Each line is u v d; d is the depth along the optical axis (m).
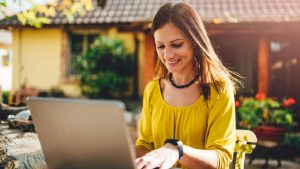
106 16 10.96
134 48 12.54
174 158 1.50
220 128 1.83
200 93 1.95
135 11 11.20
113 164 1.27
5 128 2.41
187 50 1.87
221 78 1.92
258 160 6.48
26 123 2.35
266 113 6.79
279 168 6.06
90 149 1.30
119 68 12.17
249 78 11.30
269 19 9.05
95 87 11.97
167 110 1.97
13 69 12.98
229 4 11.14
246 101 7.16
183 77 1.98
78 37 12.75
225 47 11.37
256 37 11.09
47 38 12.81
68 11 3.18
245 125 6.84
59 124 1.33
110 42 12.10
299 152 6.68
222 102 1.87
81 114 1.25
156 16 1.89
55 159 1.43
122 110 1.16
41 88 12.86
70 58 12.80
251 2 11.14
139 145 2.11
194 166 1.62
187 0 11.54
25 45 12.93
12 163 1.92
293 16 9.38
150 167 1.40
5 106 2.77
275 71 10.93
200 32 1.88
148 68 9.59
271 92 10.91
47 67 12.84
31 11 2.79
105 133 1.23
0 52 18.67
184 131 1.92
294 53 10.80
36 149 2.08
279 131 6.48
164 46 1.91
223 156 1.72
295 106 10.52
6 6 2.62
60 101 1.29
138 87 12.58
